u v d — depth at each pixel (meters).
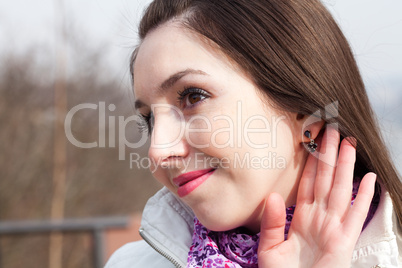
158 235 0.93
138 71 0.83
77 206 7.18
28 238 6.25
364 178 0.81
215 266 0.85
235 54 0.79
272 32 0.81
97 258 2.43
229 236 0.88
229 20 0.79
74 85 7.02
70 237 6.49
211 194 0.79
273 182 0.81
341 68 0.87
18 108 7.16
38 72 7.41
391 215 0.83
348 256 0.77
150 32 0.84
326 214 0.81
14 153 6.98
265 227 0.81
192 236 0.94
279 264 0.80
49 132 7.21
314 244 0.81
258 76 0.79
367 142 0.87
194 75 0.78
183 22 0.81
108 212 7.42
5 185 6.78
